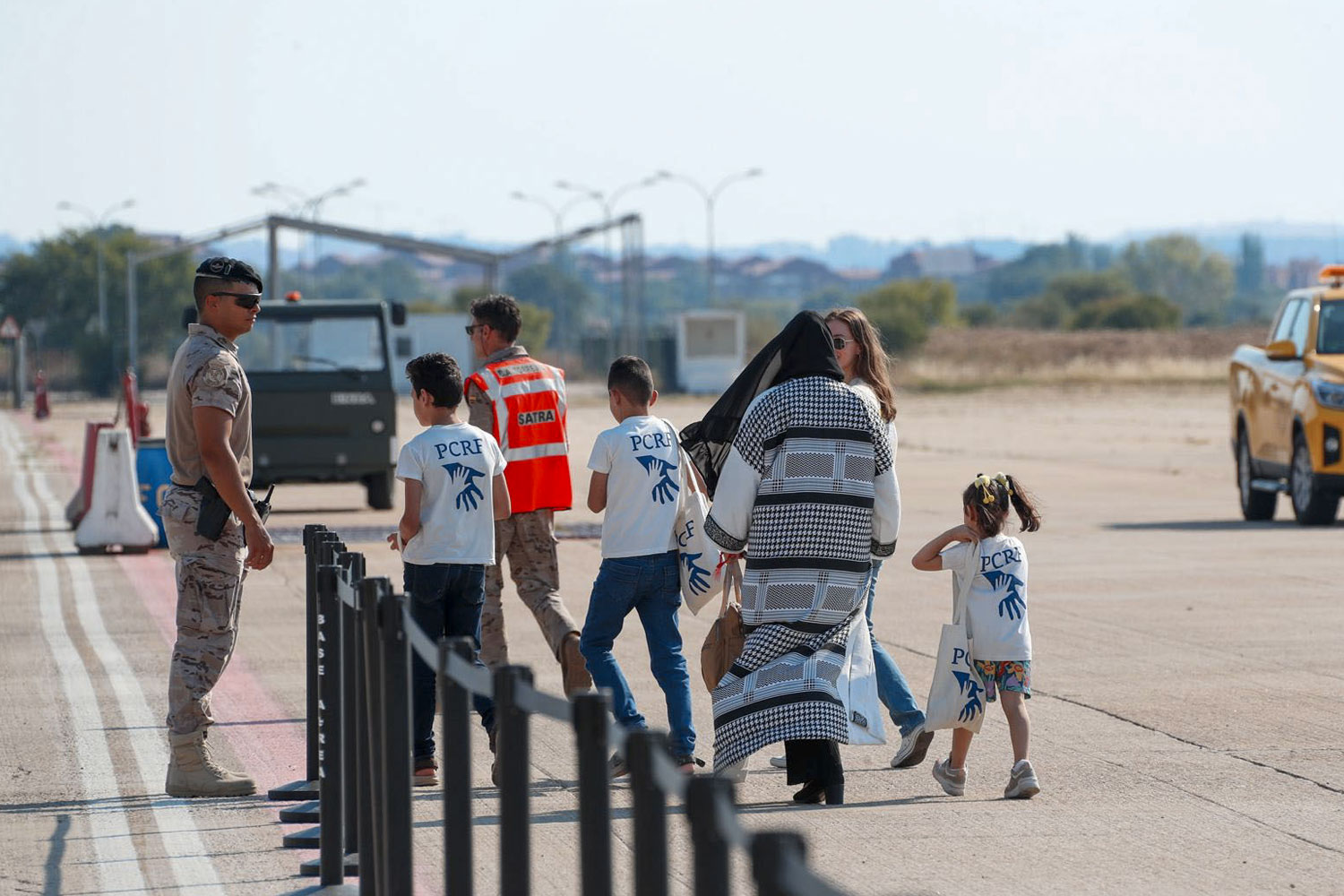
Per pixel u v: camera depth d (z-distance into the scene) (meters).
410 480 30.23
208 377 27.89
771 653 26.59
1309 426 70.69
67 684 39.53
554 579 34.25
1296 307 78.06
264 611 51.16
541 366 34.53
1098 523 75.62
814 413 26.61
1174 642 43.16
